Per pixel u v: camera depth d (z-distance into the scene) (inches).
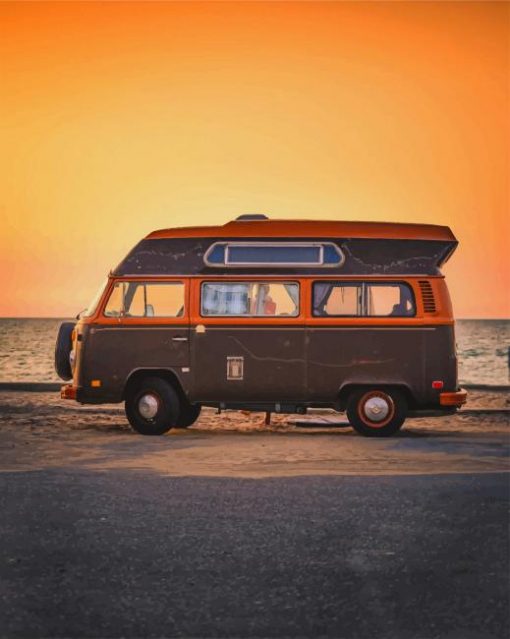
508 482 394.3
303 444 532.1
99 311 586.6
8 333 7165.4
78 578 246.1
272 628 207.6
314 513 329.7
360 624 210.4
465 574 250.8
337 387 574.9
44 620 212.4
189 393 580.1
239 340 579.5
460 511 333.4
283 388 577.6
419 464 449.1
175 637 202.1
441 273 579.5
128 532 300.2
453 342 575.2
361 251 580.4
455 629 207.5
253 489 376.8
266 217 598.5
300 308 577.9
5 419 668.7
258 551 275.6
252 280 581.3
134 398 586.2
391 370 573.9
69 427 625.3
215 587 238.2
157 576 248.4
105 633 204.2
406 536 295.0
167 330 581.9
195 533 298.8
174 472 422.3
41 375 2143.2
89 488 379.6
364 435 580.4
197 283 583.8
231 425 655.8
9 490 374.6
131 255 590.6
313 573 251.4
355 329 575.5
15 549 277.7
